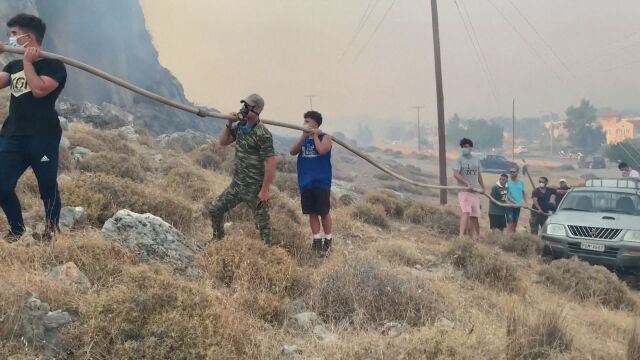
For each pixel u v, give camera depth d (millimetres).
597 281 7398
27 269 3674
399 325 4238
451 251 7457
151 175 10391
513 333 4102
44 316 3006
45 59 4098
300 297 4805
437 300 4977
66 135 11117
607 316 6078
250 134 5422
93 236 4488
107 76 4418
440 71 20922
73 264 3812
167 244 4723
